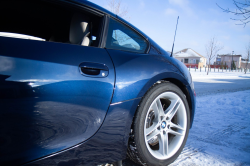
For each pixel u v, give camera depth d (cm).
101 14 155
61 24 187
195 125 301
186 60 5631
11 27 195
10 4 159
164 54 193
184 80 187
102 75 132
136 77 147
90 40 167
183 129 184
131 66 149
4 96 99
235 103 481
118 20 167
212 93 703
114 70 139
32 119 107
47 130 112
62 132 118
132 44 172
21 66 106
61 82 116
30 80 107
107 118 133
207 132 266
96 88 128
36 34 210
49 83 112
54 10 164
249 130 277
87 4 147
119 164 148
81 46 136
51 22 186
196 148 209
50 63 115
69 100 118
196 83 1173
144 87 149
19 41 113
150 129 162
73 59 125
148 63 162
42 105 110
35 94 107
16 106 102
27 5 160
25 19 183
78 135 123
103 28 153
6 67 102
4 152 101
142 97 151
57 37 210
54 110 114
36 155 110
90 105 126
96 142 130
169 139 186
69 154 121
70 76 120
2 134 99
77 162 124
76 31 163
